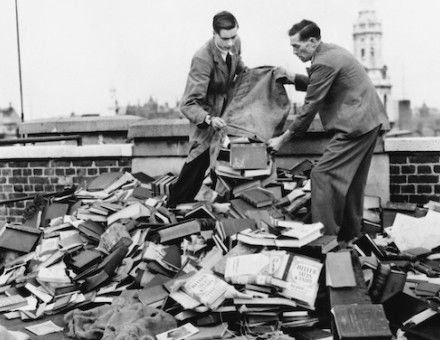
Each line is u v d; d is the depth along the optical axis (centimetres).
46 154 775
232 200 541
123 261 527
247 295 412
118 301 462
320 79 485
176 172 708
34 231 601
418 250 502
